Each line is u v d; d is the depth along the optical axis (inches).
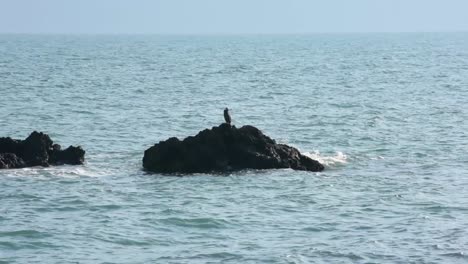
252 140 3100.4
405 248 2130.9
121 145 3708.2
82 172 3024.1
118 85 6924.2
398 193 2731.3
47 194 2694.4
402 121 4559.5
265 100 5762.8
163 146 3080.7
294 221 2396.7
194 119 4697.3
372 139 3897.6
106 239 2217.0
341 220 2404.0
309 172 3046.3
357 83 7268.7
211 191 2741.1
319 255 2082.9
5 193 2699.3
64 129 4190.5
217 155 3046.3
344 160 3316.9
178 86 6914.4
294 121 4576.8
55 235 2246.6
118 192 2731.3
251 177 2930.6
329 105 5413.4
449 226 2326.5
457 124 4424.2
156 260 2049.7
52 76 7834.6
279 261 2039.9
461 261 2027.6
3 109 4970.5
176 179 2915.8
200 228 2330.2
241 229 2319.1
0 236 2229.3
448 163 3289.9
